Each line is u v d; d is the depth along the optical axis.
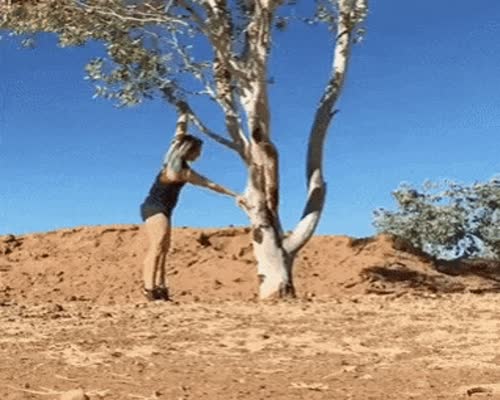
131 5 13.48
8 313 9.74
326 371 6.31
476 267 18.83
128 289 16.42
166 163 11.42
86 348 7.26
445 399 5.31
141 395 5.49
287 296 13.25
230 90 13.45
